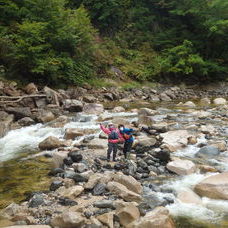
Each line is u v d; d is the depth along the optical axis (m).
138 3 37.84
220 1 32.03
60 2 23.69
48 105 18.14
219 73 33.03
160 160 9.30
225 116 16.17
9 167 9.29
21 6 23.30
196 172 8.43
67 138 12.25
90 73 26.06
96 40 31.83
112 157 9.52
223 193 6.73
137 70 29.89
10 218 5.95
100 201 6.33
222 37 33.00
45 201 6.56
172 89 28.67
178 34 36.00
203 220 5.83
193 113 17.09
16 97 17.03
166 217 5.43
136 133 12.22
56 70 21.64
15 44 20.70
